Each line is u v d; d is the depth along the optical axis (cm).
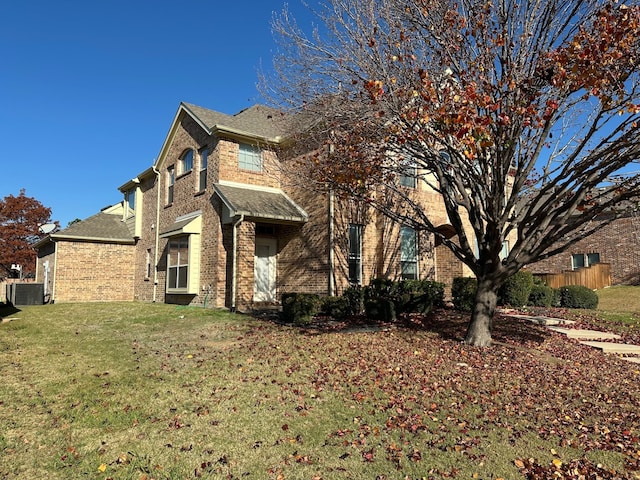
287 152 1510
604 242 2253
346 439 471
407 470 413
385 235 1477
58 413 513
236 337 935
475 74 734
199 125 1617
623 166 732
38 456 417
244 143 1544
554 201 805
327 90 873
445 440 476
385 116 795
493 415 550
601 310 1497
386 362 753
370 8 795
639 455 458
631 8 606
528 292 1502
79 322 1135
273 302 1473
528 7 745
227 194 1405
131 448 438
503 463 431
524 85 699
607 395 647
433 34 771
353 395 596
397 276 1500
